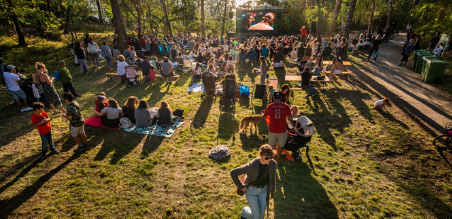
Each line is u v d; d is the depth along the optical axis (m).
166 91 11.24
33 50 17.58
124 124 7.41
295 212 4.29
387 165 5.74
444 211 4.37
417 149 6.32
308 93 10.80
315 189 4.87
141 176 5.21
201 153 6.13
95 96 10.37
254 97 10.25
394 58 17.94
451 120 7.88
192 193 4.72
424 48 20.81
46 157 5.88
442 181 5.15
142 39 19.66
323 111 8.80
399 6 38.59
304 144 5.81
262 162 3.12
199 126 7.70
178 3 34.44
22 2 17.45
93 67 15.33
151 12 36.41
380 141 6.75
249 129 7.55
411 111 8.62
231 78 9.16
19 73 9.51
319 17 23.72
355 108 9.02
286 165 5.66
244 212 3.60
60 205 4.40
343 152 6.26
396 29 39.28
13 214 4.19
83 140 6.17
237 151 6.24
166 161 5.74
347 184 5.05
